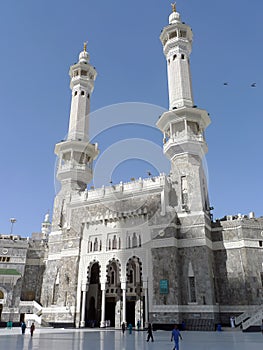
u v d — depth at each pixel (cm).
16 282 5409
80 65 6975
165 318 3959
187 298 4084
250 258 4378
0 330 4044
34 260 5862
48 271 5238
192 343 2267
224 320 4175
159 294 4109
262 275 4328
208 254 4319
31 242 6000
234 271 4391
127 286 4775
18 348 1912
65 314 4619
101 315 4675
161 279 4175
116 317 4684
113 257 4638
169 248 4294
